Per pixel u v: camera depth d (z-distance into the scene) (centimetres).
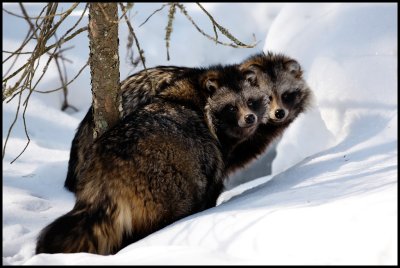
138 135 760
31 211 817
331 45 1245
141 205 738
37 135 1184
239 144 1048
